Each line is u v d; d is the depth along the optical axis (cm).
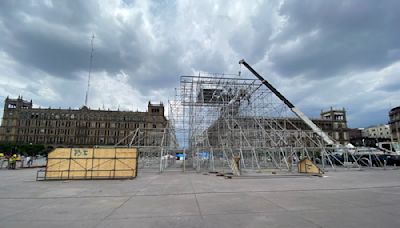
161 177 1844
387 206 823
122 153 1814
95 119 10231
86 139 10069
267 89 3228
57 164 1717
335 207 808
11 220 664
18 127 9994
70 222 646
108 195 1057
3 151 8062
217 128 3123
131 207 819
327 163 3494
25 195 1061
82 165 1744
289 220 656
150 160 3622
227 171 2225
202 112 3184
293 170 2406
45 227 604
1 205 859
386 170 2575
